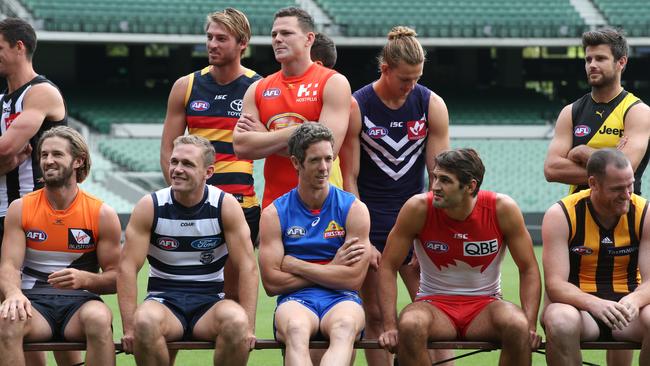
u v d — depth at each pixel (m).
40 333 6.17
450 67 32.66
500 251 6.48
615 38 6.90
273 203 6.52
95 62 31.52
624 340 6.29
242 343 6.03
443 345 6.30
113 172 23.41
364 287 7.04
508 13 29.86
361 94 7.09
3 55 6.84
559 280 6.33
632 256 6.45
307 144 6.25
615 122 6.94
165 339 6.12
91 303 6.20
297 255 6.46
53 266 6.45
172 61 31.59
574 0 31.06
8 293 6.17
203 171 6.27
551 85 32.84
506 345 6.14
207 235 6.36
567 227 6.42
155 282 6.44
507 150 26.52
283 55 6.79
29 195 6.48
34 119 6.80
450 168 6.14
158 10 28.25
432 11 29.88
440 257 6.48
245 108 6.98
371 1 30.19
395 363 7.01
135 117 28.47
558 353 6.07
